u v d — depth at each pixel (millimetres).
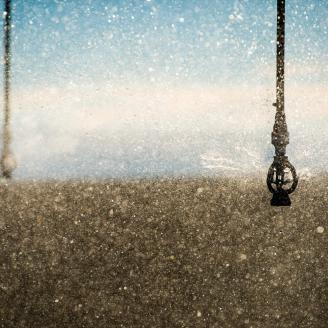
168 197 3262
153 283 2615
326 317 2486
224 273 2666
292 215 3051
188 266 2703
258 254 2771
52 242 2844
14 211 3092
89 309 2502
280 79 2766
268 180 2771
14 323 2447
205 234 2916
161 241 2865
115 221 3027
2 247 2803
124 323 2457
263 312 2502
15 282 2605
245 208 3137
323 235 2889
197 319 2477
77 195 3260
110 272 2668
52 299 2535
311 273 2660
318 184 3260
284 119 2764
